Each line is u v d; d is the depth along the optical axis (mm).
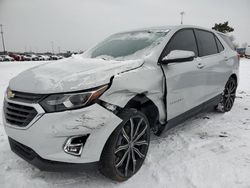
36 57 46719
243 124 4207
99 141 2266
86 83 2287
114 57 3219
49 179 2604
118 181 2541
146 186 2480
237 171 2668
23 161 2953
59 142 2176
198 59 3695
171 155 3078
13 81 2719
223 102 4801
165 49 3150
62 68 2777
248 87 8133
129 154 2584
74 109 2182
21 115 2311
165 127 3119
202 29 4156
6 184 2506
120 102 2410
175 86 3117
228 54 4691
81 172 2738
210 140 3508
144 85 2664
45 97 2219
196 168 2758
